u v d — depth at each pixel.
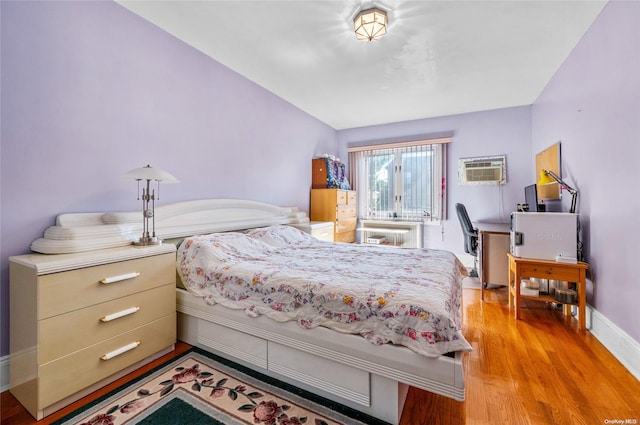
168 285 1.92
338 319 1.46
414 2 2.04
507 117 4.33
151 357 1.84
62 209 1.83
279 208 3.72
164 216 2.31
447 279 1.73
